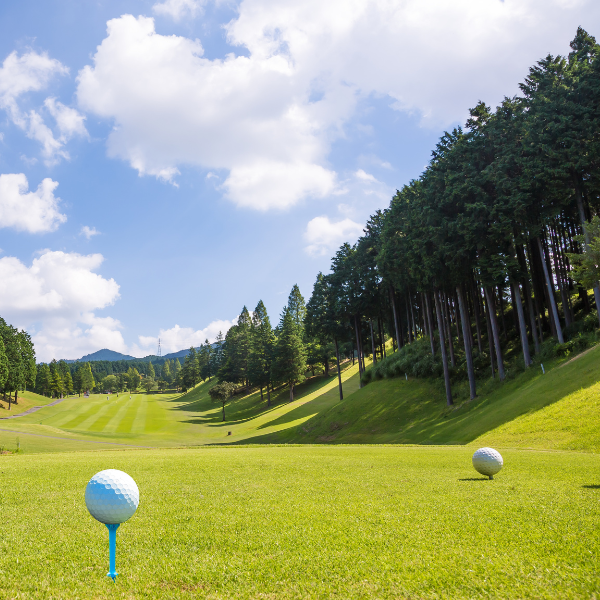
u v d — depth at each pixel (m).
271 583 4.50
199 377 153.88
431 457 16.00
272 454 18.02
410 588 4.30
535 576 4.49
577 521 6.39
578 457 15.38
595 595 4.05
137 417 74.31
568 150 29.33
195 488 9.91
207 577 4.69
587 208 36.12
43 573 4.89
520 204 31.08
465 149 34.94
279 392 87.06
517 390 31.31
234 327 126.56
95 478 4.82
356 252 56.88
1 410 82.12
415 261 38.88
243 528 6.52
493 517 6.72
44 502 8.70
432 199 36.53
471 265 36.16
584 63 33.19
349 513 7.29
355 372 82.56
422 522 6.58
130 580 4.65
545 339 37.50
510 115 36.19
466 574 4.59
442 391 41.03
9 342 85.62
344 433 41.66
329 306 59.56
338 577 4.61
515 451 18.44
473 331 49.00
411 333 54.41
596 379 25.38
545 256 38.41
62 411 80.38
